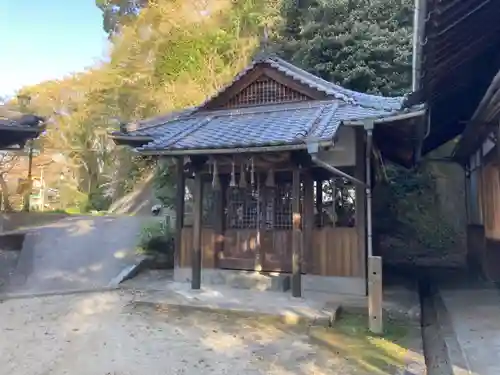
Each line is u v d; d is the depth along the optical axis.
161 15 21.25
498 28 5.45
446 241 15.52
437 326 6.79
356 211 8.23
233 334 5.93
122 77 20.95
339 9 15.34
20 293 8.24
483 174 9.98
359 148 8.17
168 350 5.24
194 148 7.58
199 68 18.11
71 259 10.80
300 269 7.83
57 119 22.36
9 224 14.44
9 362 4.80
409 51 14.34
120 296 8.22
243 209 9.29
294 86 9.17
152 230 12.21
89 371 4.54
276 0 18.81
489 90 5.55
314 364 4.78
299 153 7.77
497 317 6.52
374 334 5.93
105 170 22.64
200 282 8.66
